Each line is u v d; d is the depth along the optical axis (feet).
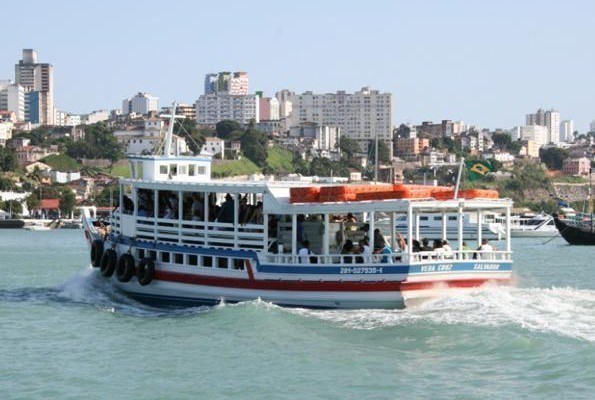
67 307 167.84
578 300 143.84
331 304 144.66
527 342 120.47
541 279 259.60
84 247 447.01
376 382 109.09
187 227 160.25
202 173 177.68
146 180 169.78
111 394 107.55
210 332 135.85
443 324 130.62
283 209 148.25
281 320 138.62
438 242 155.22
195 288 157.89
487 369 112.98
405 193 140.97
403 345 124.36
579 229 472.03
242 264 153.07
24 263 314.96
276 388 107.76
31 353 129.08
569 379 107.86
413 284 139.85
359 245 149.18
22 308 167.94
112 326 146.61
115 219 176.55
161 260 163.53
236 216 153.07
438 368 114.01
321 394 105.29
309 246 153.28
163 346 129.70
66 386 111.14
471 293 146.10
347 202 143.84
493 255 150.92
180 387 109.50
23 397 106.83
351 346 124.77
